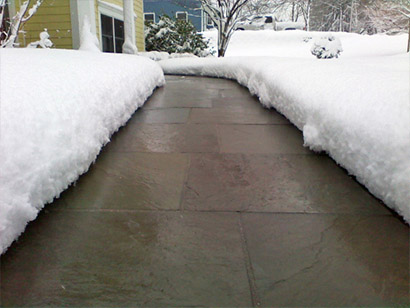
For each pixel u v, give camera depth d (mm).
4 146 1550
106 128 2898
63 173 2027
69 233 1699
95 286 1352
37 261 1492
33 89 2064
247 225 1789
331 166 2578
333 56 9484
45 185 1821
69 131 2066
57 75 2529
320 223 1810
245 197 2094
